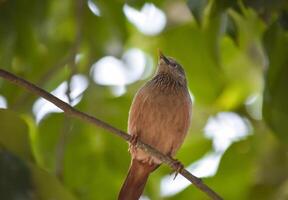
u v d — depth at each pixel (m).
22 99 13.26
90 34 14.03
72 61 12.81
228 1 10.52
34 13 13.20
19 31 13.30
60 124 13.53
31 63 14.05
